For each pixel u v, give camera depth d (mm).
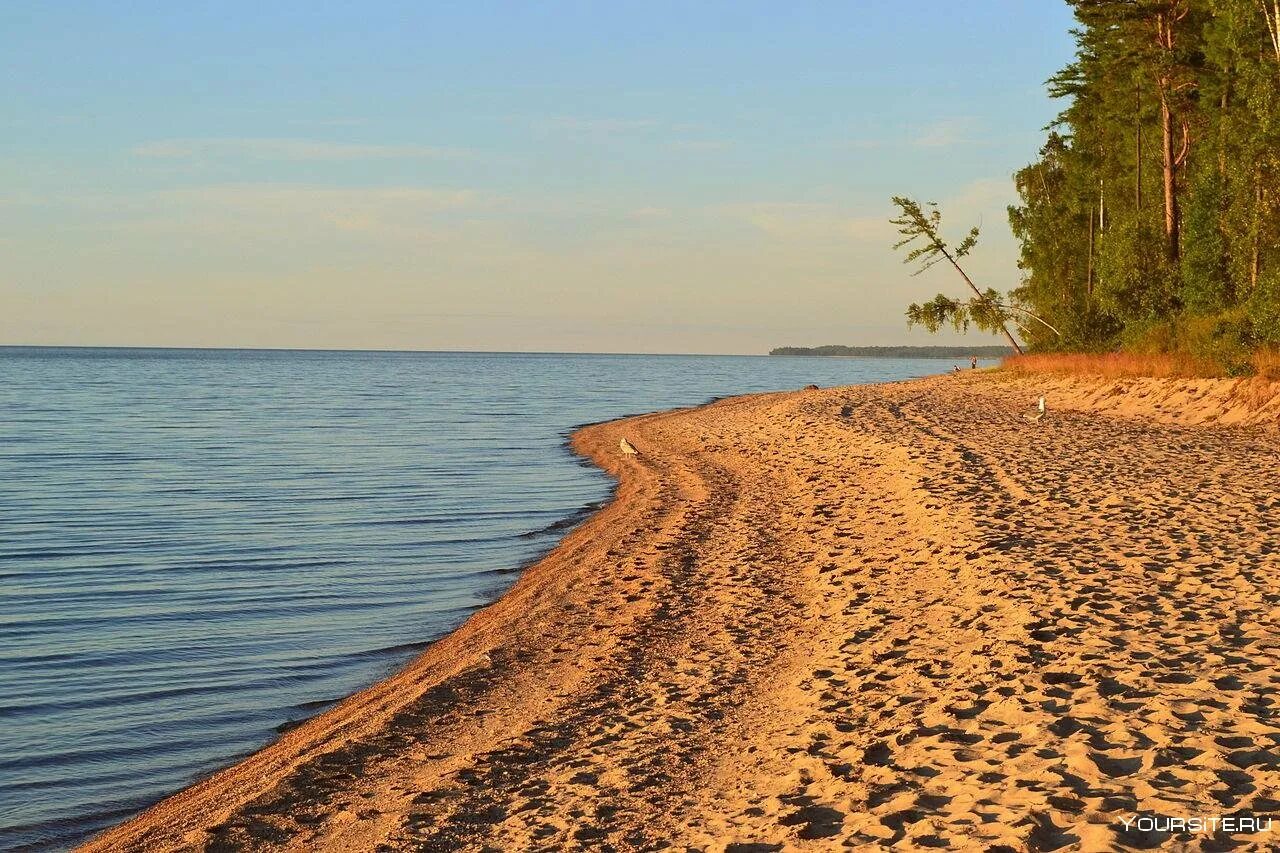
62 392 89000
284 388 101688
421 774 9250
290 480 32562
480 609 16141
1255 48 38188
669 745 9273
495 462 37438
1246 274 38344
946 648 10711
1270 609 10836
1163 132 50688
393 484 31547
